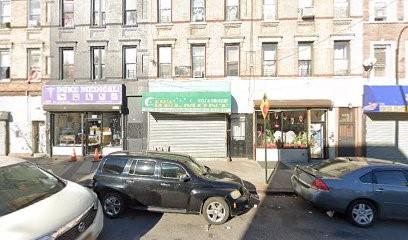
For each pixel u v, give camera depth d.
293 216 8.02
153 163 7.89
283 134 17.38
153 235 6.60
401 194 7.32
